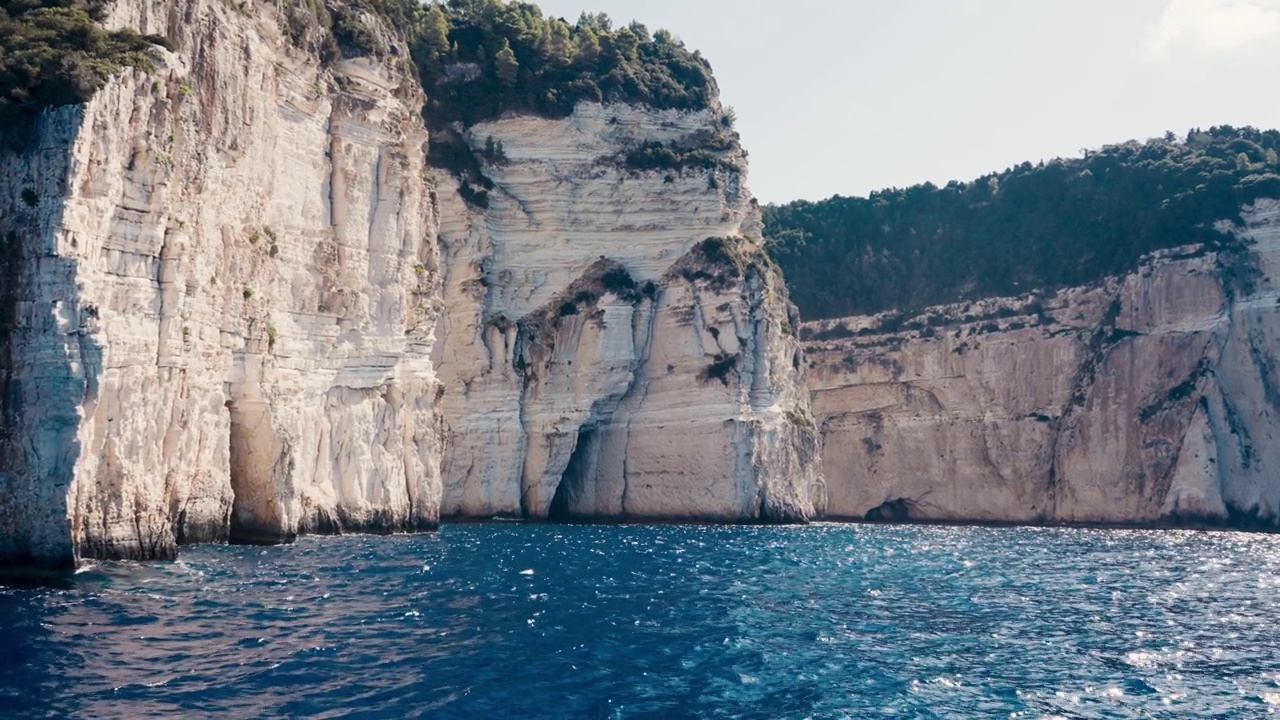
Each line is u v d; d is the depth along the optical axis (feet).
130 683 87.35
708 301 336.49
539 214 332.39
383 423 238.07
